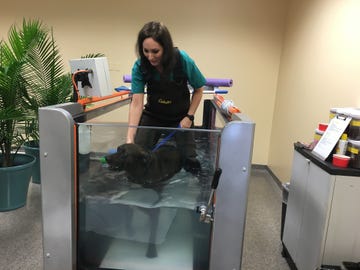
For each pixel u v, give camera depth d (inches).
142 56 55.4
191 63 60.1
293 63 116.0
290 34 121.7
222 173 39.4
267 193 114.1
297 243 66.2
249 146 38.3
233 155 38.7
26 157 99.0
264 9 130.1
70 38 135.7
